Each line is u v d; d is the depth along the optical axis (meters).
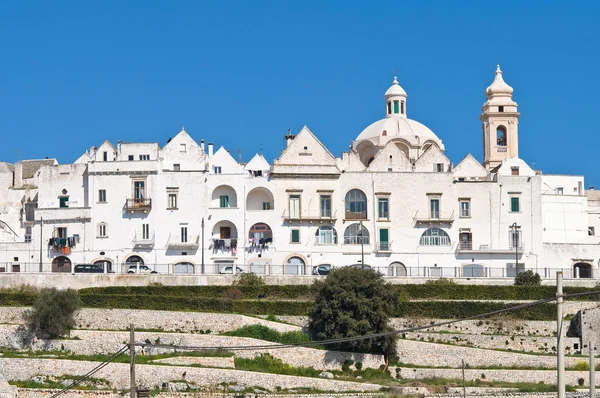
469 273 186.00
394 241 186.12
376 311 144.00
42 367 132.12
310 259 183.75
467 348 144.25
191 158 187.38
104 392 126.50
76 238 183.88
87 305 150.62
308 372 138.62
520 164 197.50
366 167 190.00
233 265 182.62
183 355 136.88
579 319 150.25
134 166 184.88
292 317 151.50
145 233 183.50
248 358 138.38
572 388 134.75
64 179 188.25
